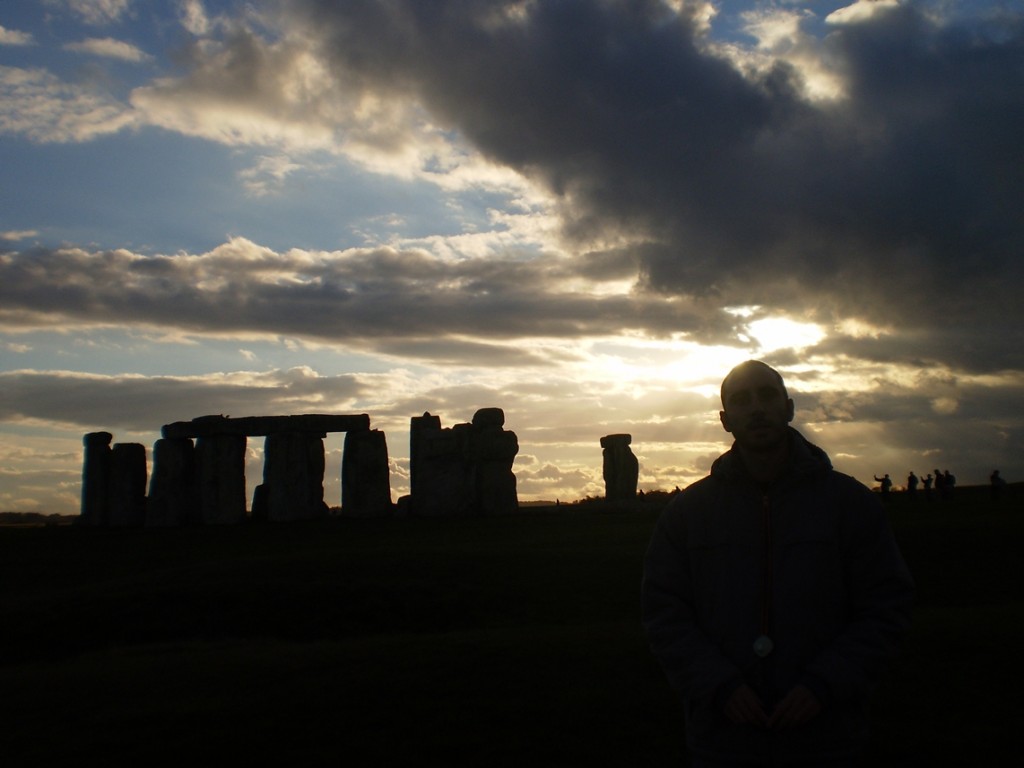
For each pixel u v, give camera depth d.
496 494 51.06
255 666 15.84
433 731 12.70
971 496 54.50
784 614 5.70
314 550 37.31
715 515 6.00
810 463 5.91
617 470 55.84
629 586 28.08
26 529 50.38
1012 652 15.10
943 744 12.04
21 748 12.43
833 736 5.50
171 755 12.03
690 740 5.81
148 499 52.94
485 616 25.92
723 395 6.11
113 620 25.64
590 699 13.69
